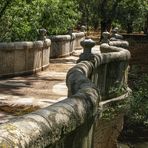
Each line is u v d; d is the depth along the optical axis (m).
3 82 10.48
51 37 17.09
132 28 40.31
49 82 10.93
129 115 12.03
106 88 9.71
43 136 2.73
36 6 15.45
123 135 17.05
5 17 14.30
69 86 5.30
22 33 14.59
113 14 33.06
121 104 10.55
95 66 8.28
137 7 35.34
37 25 15.31
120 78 10.58
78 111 3.55
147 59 30.31
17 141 2.35
